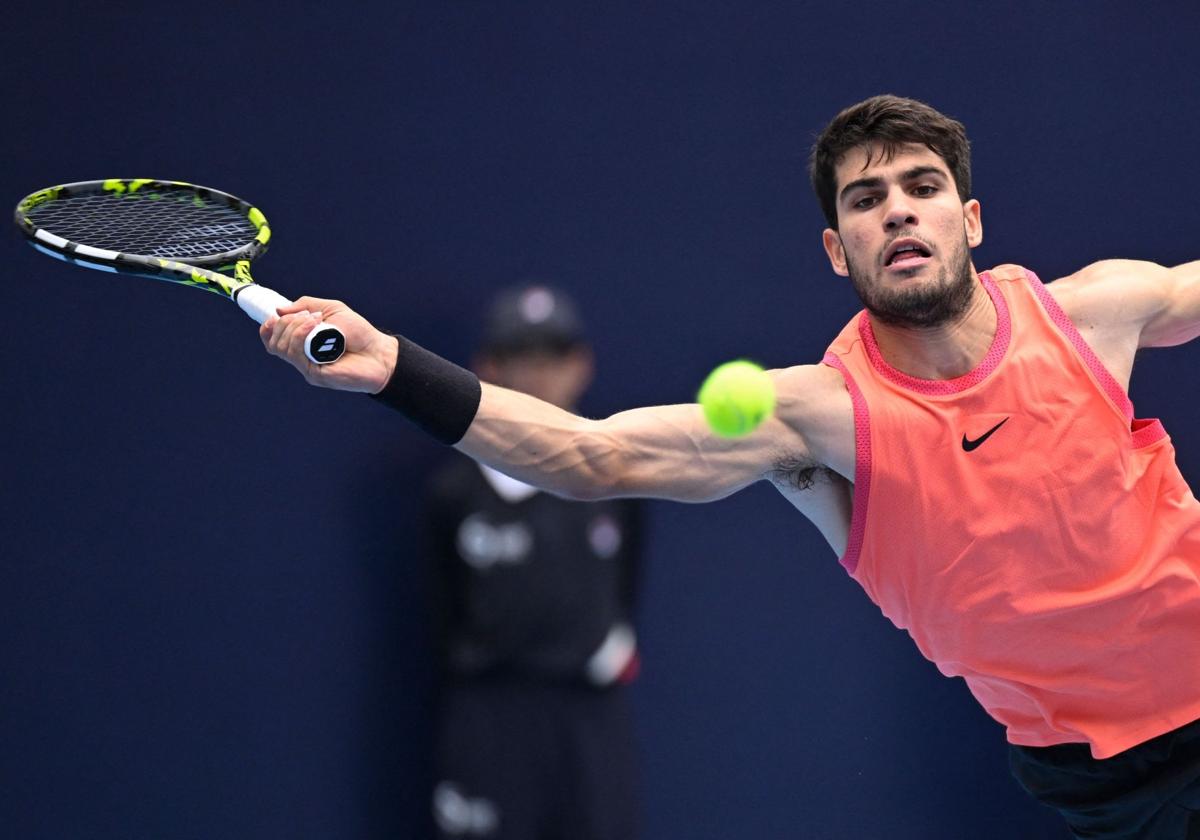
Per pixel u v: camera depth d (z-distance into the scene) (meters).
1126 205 24.91
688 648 23.31
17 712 22.92
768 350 24.28
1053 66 25.00
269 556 23.19
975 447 13.88
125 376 23.53
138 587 23.14
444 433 13.52
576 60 24.41
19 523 23.23
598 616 19.30
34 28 24.09
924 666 23.58
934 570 14.24
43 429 23.38
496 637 19.19
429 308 24.08
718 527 23.45
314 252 23.97
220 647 23.06
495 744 19.09
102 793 22.86
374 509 23.23
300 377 23.48
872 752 23.50
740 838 23.25
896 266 13.93
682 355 24.19
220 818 22.81
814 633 23.53
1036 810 23.52
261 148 24.12
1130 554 14.14
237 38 24.17
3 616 23.08
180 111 24.16
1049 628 14.35
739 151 24.47
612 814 19.23
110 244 18.16
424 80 24.25
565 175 24.30
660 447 13.86
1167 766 15.14
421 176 24.17
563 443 13.65
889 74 24.84
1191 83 25.03
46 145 23.98
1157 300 14.52
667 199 24.38
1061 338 14.06
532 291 20.47
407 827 22.89
